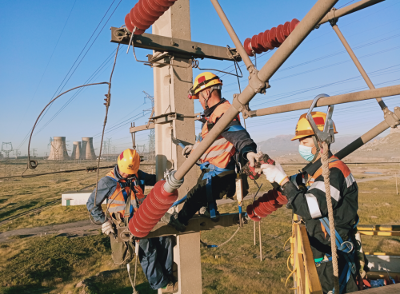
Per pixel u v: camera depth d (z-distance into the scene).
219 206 30.06
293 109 1.63
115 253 3.75
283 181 2.03
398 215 26.02
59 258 17.58
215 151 2.85
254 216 3.16
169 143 3.97
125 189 3.75
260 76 1.42
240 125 2.47
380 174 69.50
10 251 19.78
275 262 15.17
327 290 2.26
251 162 2.07
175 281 4.02
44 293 12.91
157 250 3.95
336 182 2.06
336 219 2.18
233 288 12.05
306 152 2.45
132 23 2.74
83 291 11.99
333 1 1.02
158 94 4.06
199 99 3.05
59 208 35.19
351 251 2.31
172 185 2.34
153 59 3.95
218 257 16.06
